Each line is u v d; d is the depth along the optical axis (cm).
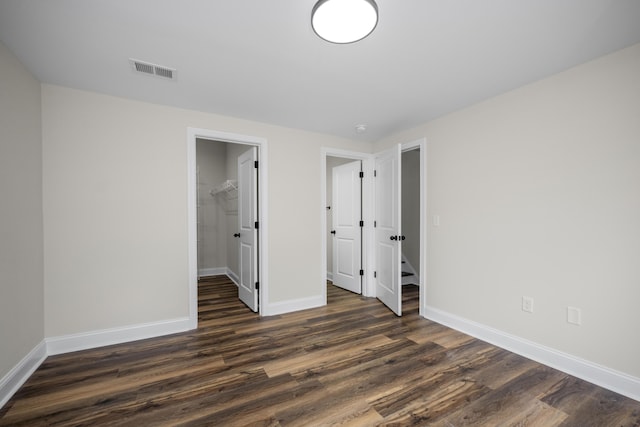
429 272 307
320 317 313
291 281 336
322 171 357
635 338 173
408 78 216
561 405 166
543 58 188
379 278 379
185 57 187
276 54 184
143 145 258
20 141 190
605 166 185
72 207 231
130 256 252
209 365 210
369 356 224
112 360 216
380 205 375
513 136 234
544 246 215
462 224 274
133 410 161
